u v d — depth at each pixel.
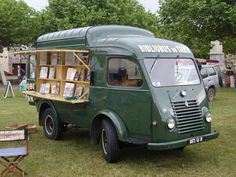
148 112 7.80
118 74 8.46
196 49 33.09
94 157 8.90
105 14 32.66
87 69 9.41
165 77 8.18
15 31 35.50
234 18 24.55
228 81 32.84
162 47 8.59
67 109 10.02
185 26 28.02
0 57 39.50
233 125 12.62
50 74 10.95
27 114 15.40
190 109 8.12
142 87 7.95
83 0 34.03
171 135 7.75
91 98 9.09
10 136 6.91
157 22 34.03
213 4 25.48
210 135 8.27
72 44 9.99
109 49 8.74
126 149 9.52
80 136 11.05
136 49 8.25
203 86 8.62
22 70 33.22
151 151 9.32
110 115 8.39
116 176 7.57
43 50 10.35
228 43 33.66
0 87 30.55
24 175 7.56
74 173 7.78
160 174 7.65
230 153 9.12
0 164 8.12
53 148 9.75
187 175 7.58
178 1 28.36
